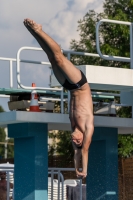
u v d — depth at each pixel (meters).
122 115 35.09
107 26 38.31
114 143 18.05
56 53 11.40
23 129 16.17
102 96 18.81
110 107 17.61
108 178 17.89
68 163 33.84
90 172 18.39
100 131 17.77
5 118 15.76
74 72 11.71
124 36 36.19
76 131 11.88
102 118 16.84
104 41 38.28
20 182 16.47
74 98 11.98
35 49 16.05
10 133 16.67
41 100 17.36
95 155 18.27
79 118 11.88
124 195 28.52
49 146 39.03
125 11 38.72
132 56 16.25
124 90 17.20
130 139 34.44
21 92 16.62
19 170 16.55
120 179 28.89
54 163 34.56
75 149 11.93
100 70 15.22
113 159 18.03
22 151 16.50
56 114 16.02
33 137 16.11
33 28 11.12
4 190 20.84
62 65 11.52
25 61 15.95
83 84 11.88
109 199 17.88
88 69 15.06
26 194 16.22
